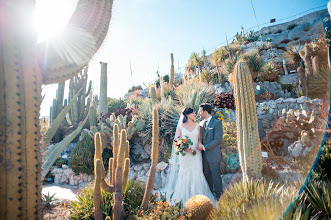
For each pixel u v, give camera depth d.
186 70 19.27
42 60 1.55
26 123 1.32
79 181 5.67
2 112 1.25
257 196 1.98
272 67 11.20
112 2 2.00
